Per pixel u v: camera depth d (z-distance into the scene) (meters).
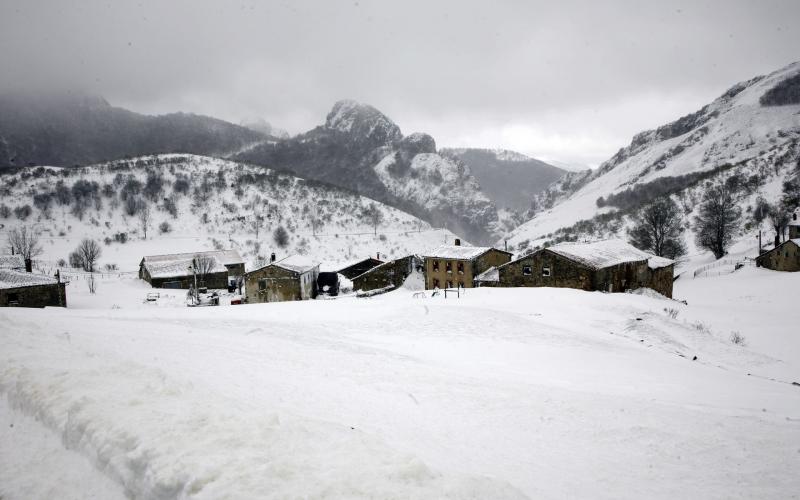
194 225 151.62
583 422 10.78
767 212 115.44
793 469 8.59
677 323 31.19
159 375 9.70
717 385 16.88
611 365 19.47
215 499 5.19
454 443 9.52
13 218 139.75
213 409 7.75
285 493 5.33
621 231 147.38
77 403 7.77
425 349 21.31
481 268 58.62
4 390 9.19
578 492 7.68
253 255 132.75
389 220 192.00
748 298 51.34
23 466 6.84
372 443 6.89
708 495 7.69
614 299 36.75
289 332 22.64
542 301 35.69
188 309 35.31
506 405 11.84
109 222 147.25
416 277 67.31
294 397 11.55
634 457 9.08
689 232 123.44
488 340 23.72
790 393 16.44
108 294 67.00
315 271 71.00
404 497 5.43
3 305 48.12
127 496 5.92
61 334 15.88
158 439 6.47
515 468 8.48
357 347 19.42
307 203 186.00
